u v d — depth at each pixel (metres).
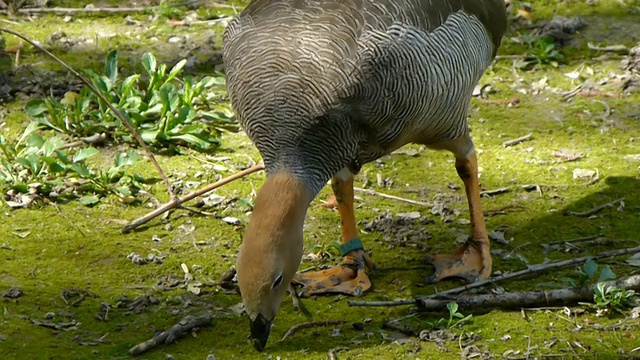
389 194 11.90
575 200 11.65
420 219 11.38
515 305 9.73
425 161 12.60
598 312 9.62
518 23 15.47
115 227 11.16
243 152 12.73
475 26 10.11
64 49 14.70
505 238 10.98
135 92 13.29
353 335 9.38
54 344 9.19
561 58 14.66
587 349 9.10
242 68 9.34
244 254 8.50
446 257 10.49
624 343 9.19
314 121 9.05
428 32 9.41
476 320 9.55
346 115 9.09
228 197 11.71
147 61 13.51
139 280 10.23
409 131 9.70
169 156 12.58
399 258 10.67
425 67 9.32
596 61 14.59
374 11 9.22
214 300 9.92
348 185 10.32
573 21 15.29
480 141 12.95
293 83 9.05
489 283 10.16
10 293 9.87
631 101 13.67
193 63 14.52
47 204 11.55
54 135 12.86
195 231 11.10
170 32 15.17
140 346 9.09
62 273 10.31
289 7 9.48
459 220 11.37
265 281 8.41
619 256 10.56
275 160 9.16
